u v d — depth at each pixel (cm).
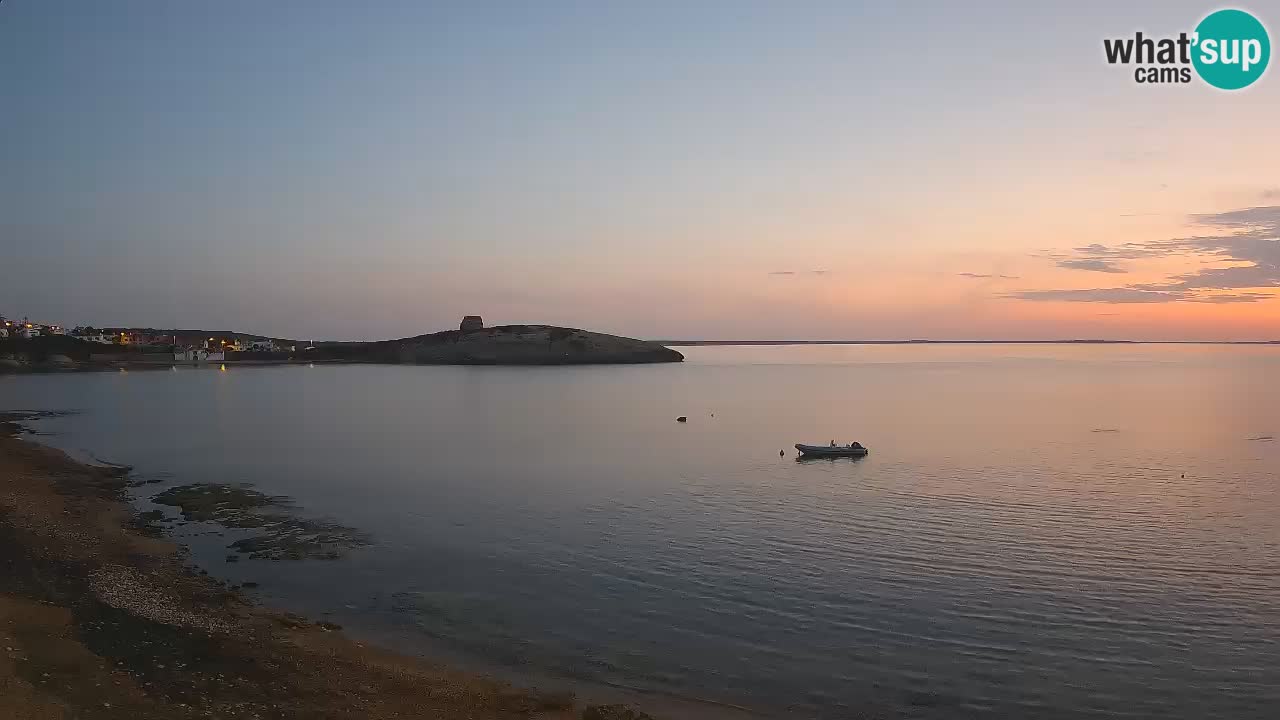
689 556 3034
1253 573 2791
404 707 1723
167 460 5575
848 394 13000
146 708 1461
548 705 1798
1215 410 9431
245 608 2358
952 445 6412
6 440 5353
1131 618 2375
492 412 9788
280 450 6153
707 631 2297
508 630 2303
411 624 2345
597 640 2230
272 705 1616
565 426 8138
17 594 2055
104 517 3516
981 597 2553
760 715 1806
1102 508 3844
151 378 17712
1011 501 4031
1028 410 9681
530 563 2961
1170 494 4206
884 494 4262
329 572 2842
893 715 1816
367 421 8594
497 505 4016
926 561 2939
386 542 3256
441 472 5088
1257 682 1977
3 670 1452
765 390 14150
